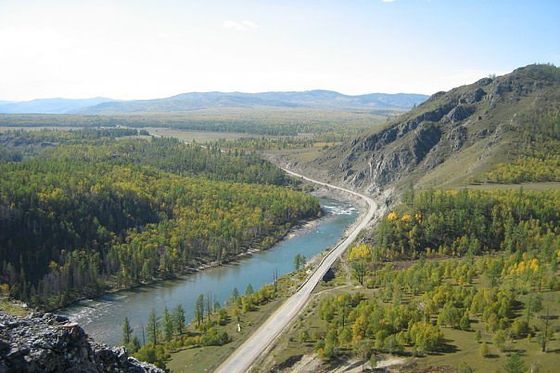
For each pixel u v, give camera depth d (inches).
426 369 3843.5
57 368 1590.8
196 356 4552.2
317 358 4362.7
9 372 1493.6
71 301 6422.2
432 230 7583.7
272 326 5187.0
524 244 6855.3
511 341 3988.7
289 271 7647.6
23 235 6963.6
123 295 6727.4
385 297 5349.4
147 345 4571.9
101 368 1749.5
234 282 7229.3
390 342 4224.9
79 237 7421.3
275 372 4286.4
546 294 4682.6
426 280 5487.2
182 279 7381.9
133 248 7588.6
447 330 4424.2
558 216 7372.1
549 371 3501.5
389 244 7554.1
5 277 6333.7
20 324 1678.2
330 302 5344.5
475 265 5984.3
